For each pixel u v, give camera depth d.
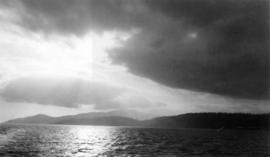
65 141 79.56
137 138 103.12
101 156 46.31
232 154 51.84
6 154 43.03
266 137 125.50
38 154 45.16
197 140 93.88
